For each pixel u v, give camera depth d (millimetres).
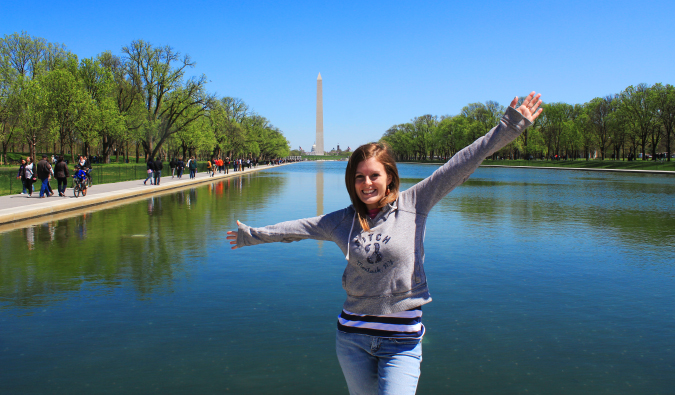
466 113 104375
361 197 2461
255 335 5117
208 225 13609
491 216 16094
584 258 9227
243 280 7461
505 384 4027
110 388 3945
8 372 4250
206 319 5637
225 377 4148
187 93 53969
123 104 55906
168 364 4410
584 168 77125
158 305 6191
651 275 7867
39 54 53125
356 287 2490
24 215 14867
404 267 2426
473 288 7039
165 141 59906
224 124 75250
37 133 44219
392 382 2332
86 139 46719
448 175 2441
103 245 10508
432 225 13852
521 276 7770
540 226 13703
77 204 18281
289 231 2641
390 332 2424
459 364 4422
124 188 27469
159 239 11266
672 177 52062
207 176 46938
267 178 47312
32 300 6441
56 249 10062
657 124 68875
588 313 5895
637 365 4395
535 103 2373
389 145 2564
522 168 88250
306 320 5594
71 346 4840
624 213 17141
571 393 3863
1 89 43312
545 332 5230
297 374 4207
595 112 81125
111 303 6285
